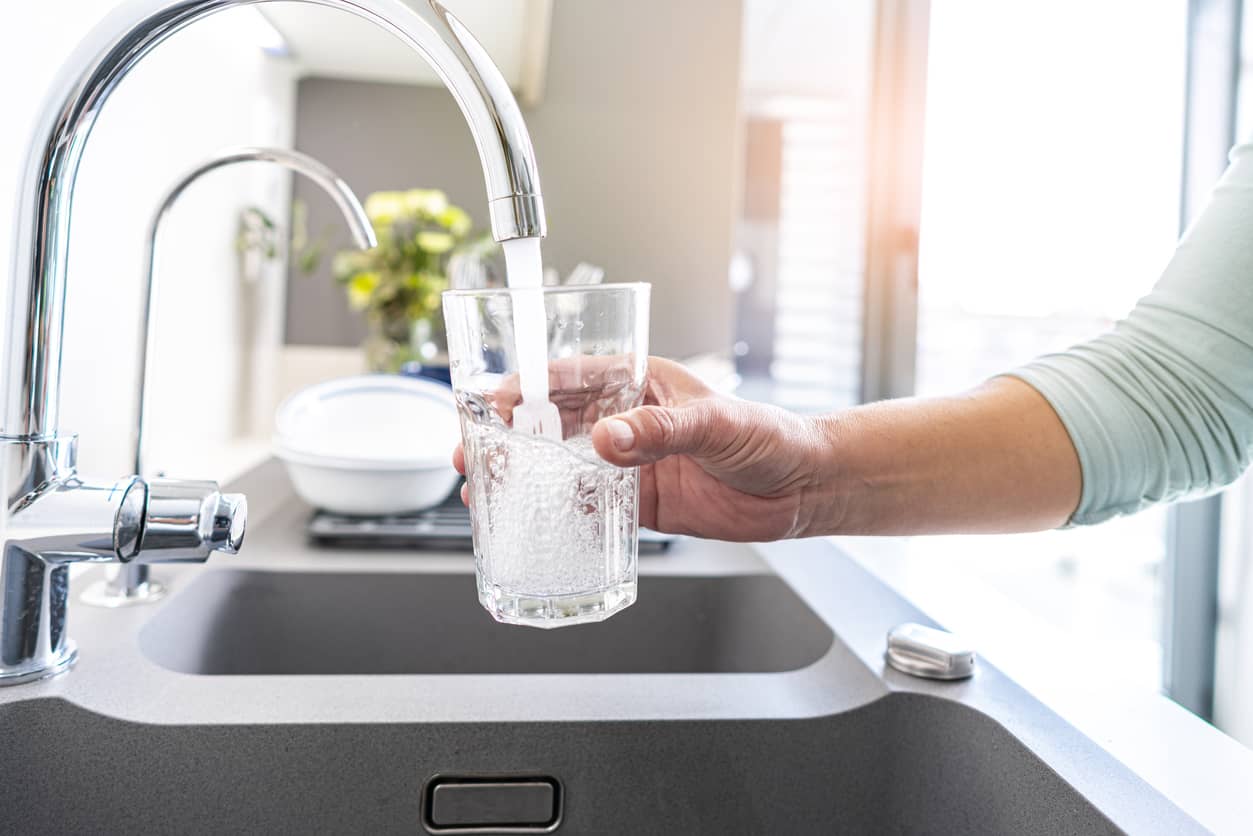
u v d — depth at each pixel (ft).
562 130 5.83
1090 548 9.39
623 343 1.23
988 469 1.74
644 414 1.20
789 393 13.48
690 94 5.89
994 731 1.50
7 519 1.41
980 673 1.73
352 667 2.46
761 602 2.49
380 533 2.67
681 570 2.52
